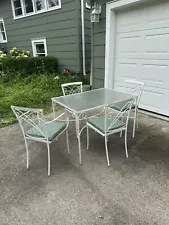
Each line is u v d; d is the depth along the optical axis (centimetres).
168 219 146
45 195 174
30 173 206
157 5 300
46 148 256
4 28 832
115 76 425
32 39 733
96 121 233
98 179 192
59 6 582
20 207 162
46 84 556
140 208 156
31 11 682
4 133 306
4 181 194
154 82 342
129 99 223
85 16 575
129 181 187
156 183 183
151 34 323
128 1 325
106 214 152
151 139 268
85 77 613
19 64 670
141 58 353
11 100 441
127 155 228
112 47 398
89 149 250
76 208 159
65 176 199
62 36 621
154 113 356
